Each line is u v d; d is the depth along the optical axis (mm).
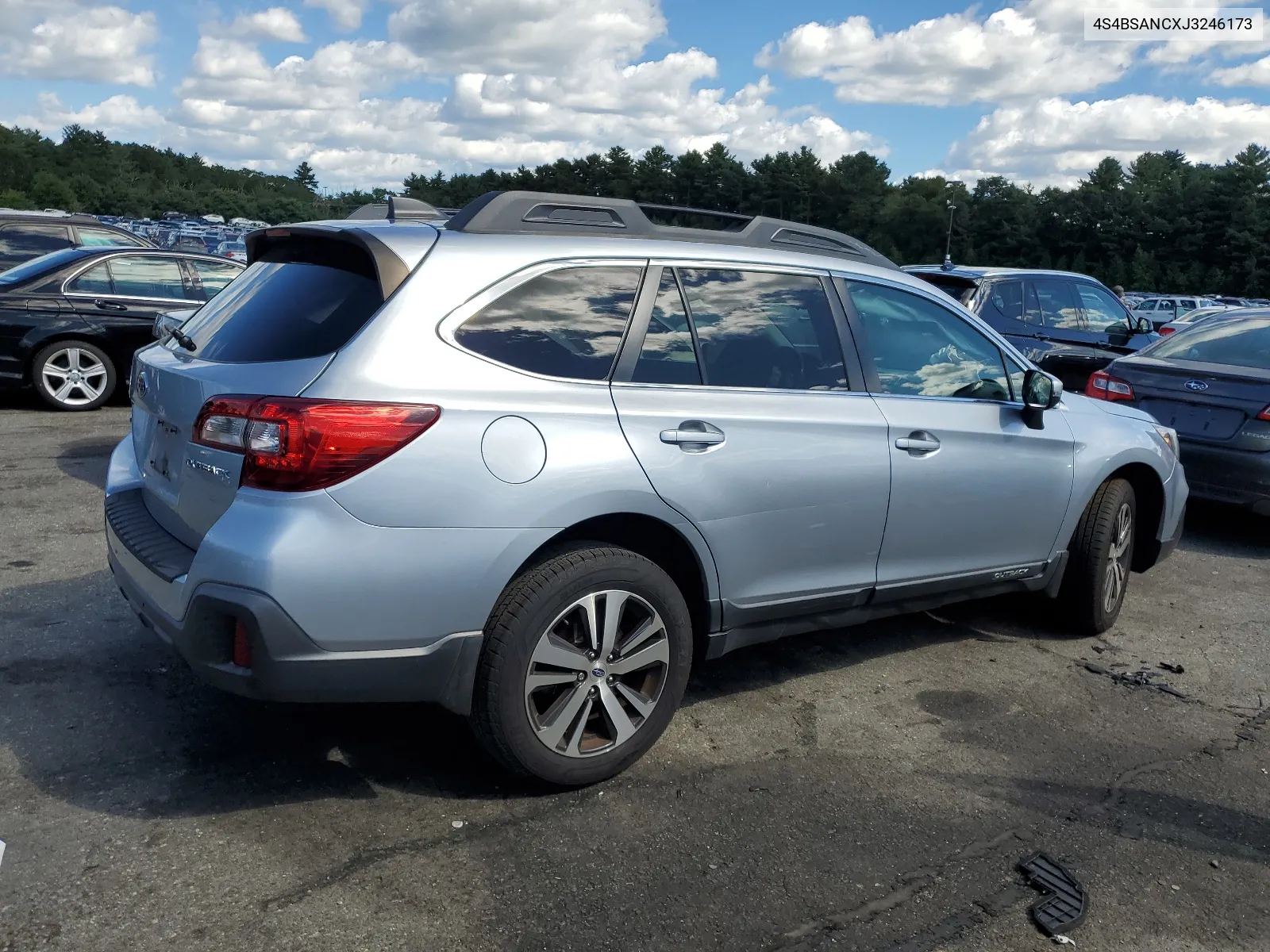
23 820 3039
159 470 3447
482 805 3268
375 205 3975
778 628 3916
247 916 2664
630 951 2619
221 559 2861
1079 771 3725
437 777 3422
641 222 3715
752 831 3207
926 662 4754
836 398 3947
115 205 133625
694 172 138500
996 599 5770
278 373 3018
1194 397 7258
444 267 3176
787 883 2939
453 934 2645
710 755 3701
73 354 9719
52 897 2697
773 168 137500
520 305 3275
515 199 3461
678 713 4047
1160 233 118250
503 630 3129
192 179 171000
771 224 4074
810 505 3803
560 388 3260
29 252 13781
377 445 2900
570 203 3566
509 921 2707
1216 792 3621
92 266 9844
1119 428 5137
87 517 6246
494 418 3086
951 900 2904
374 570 2910
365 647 2951
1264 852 3250
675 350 3568
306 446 2850
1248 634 5379
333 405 2889
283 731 3682
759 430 3656
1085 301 10398
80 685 3955
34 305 9531
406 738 3682
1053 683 4566
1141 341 10445
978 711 4219
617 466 3283
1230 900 2992
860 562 4051
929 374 4348
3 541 5699
